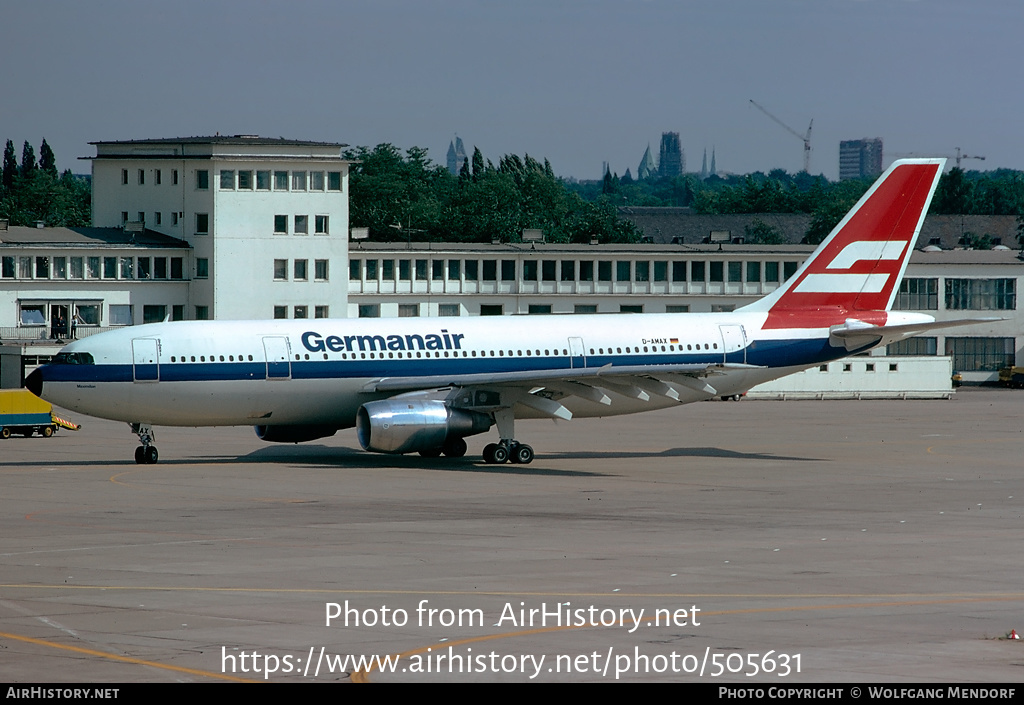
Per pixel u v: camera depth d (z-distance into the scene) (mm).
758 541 35812
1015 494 47281
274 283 120875
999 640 24141
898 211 63844
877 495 46781
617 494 46469
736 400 106188
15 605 26844
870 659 22719
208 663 22188
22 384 106062
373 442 53781
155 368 53875
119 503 43188
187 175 119750
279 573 30500
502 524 38812
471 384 55000
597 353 60469
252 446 64500
